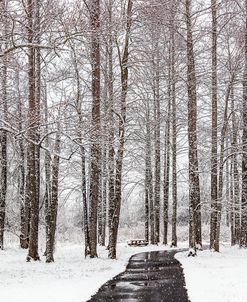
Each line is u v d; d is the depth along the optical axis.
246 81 28.06
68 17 15.06
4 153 30.73
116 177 25.11
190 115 26.50
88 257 25.03
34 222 23.03
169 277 16.36
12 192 34.53
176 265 20.95
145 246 38.28
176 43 31.64
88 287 13.80
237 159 35.91
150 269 19.38
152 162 41.19
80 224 55.66
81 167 26.75
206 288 13.16
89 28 16.03
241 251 28.45
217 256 25.02
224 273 16.47
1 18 14.91
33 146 22.86
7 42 15.65
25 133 16.91
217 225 28.23
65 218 51.97
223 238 51.34
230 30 27.70
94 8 19.00
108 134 20.25
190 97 26.53
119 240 47.81
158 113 37.56
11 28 15.27
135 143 34.88
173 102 35.66
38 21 15.34
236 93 30.75
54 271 18.69
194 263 21.48
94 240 25.16
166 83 36.41
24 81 23.64
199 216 28.28
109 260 23.80
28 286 14.27
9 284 14.91
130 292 12.98
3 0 14.36
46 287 13.90
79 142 18.06
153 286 14.12
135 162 37.06
